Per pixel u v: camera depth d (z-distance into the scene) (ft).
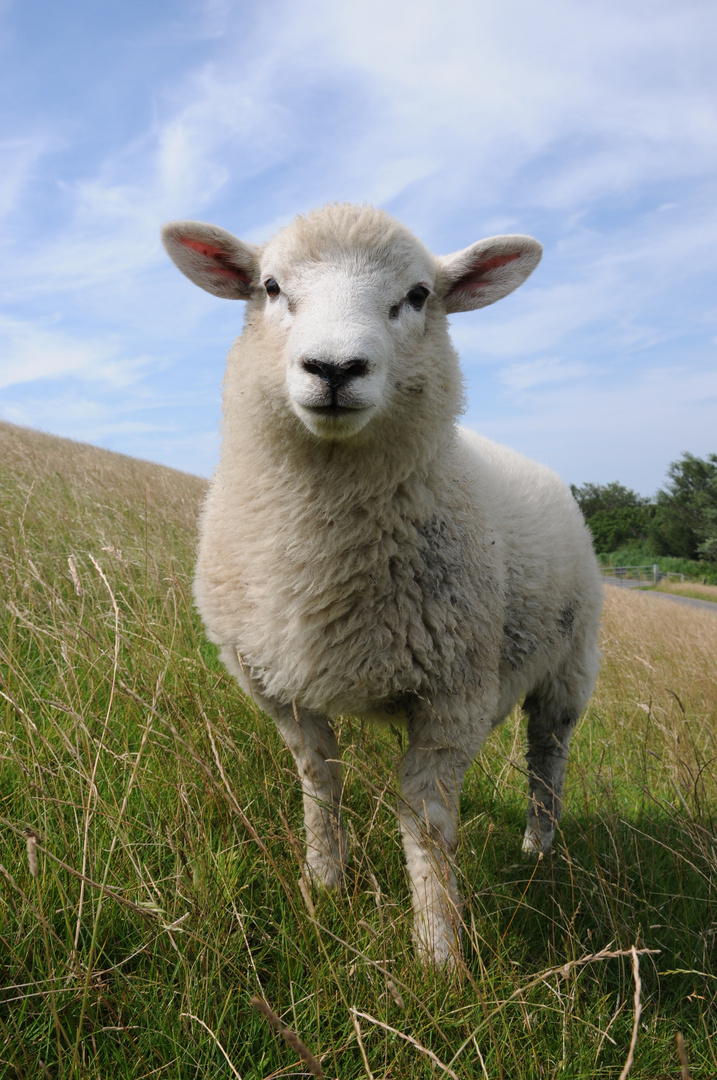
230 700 3.90
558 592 3.79
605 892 3.09
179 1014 2.35
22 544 5.01
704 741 4.82
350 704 3.07
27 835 2.30
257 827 3.09
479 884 3.16
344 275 2.95
